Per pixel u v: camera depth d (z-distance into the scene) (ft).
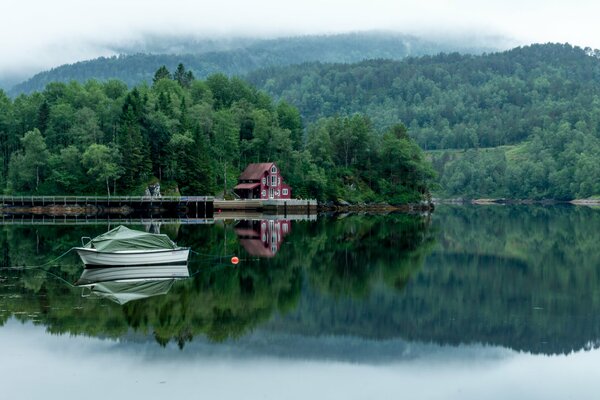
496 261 205.46
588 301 143.33
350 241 261.03
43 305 131.54
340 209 561.43
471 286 161.17
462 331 118.93
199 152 472.85
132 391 87.30
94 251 177.47
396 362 101.71
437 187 615.16
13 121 505.25
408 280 168.76
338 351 106.52
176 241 248.11
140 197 429.79
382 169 607.37
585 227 355.36
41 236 256.11
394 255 217.56
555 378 95.20
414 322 124.36
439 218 443.73
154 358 100.63
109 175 434.30
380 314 130.52
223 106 603.26
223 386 90.02
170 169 469.16
